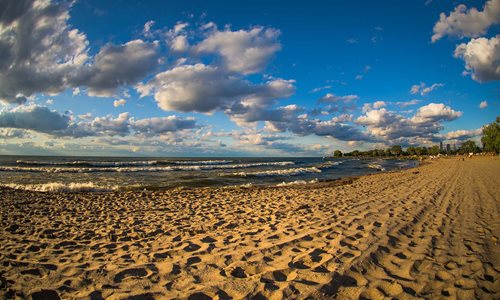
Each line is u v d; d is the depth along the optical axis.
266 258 4.38
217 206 9.95
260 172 28.55
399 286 3.41
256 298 3.12
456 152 136.75
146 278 3.75
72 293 3.36
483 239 5.43
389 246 4.92
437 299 3.15
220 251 4.85
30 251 5.03
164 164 45.50
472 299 3.17
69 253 4.93
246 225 6.84
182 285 3.53
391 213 7.68
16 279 3.73
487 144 69.94
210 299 3.14
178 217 8.12
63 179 20.75
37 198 11.95
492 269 3.97
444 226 6.41
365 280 3.56
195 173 27.88
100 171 28.45
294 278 3.58
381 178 21.34
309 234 5.64
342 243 5.00
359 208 8.48
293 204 9.71
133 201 11.37
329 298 3.10
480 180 17.08
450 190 12.73
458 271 3.90
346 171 35.44
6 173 23.92
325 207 8.78
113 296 3.25
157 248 5.19
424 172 26.48
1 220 7.74
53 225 7.18
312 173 31.09
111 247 5.29
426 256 4.45
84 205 10.40
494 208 8.53
